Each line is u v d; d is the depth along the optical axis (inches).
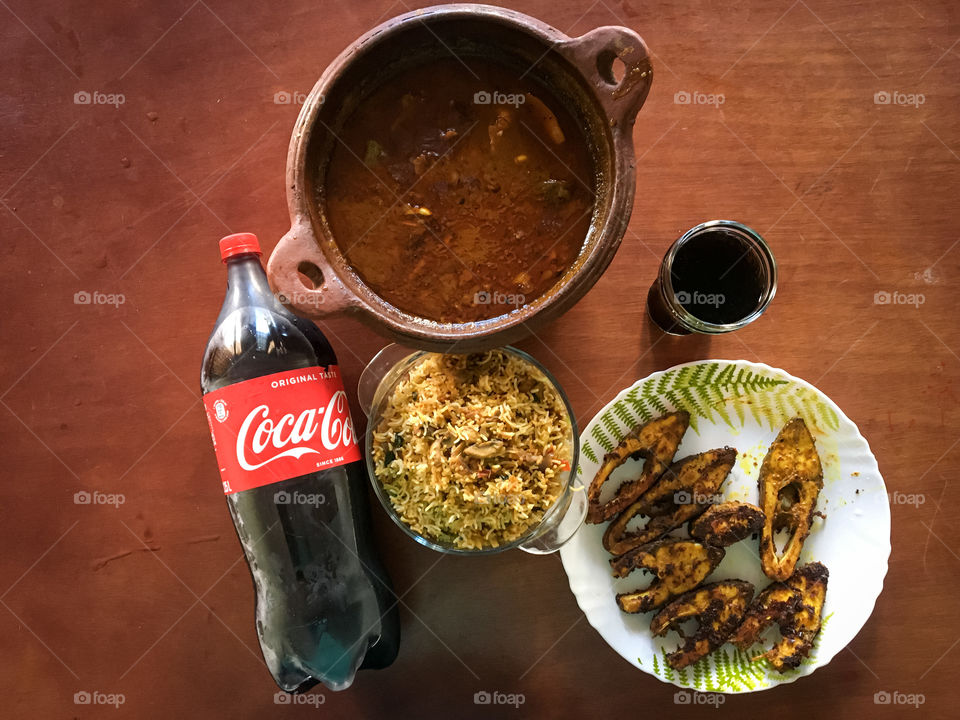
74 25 22.6
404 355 22.5
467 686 22.7
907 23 22.4
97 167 22.7
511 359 20.6
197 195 22.6
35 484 22.9
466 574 22.7
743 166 22.4
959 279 22.6
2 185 22.8
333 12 22.4
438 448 19.6
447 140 17.6
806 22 22.4
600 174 17.5
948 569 22.6
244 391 19.0
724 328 19.9
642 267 22.5
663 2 22.2
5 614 23.0
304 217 16.5
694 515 21.8
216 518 22.8
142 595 22.9
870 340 22.6
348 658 21.5
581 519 21.7
